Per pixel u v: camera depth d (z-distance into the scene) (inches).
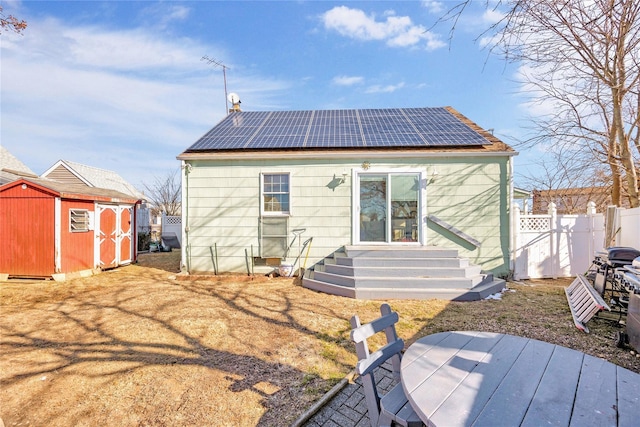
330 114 439.8
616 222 275.6
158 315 199.6
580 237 325.4
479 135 331.0
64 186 356.8
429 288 244.8
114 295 253.6
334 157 313.9
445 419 52.1
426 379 64.6
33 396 110.6
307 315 200.1
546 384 63.1
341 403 106.9
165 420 97.2
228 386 116.5
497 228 306.7
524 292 258.4
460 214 308.7
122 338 162.6
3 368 130.8
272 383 118.6
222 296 247.9
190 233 326.6
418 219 311.4
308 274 297.4
